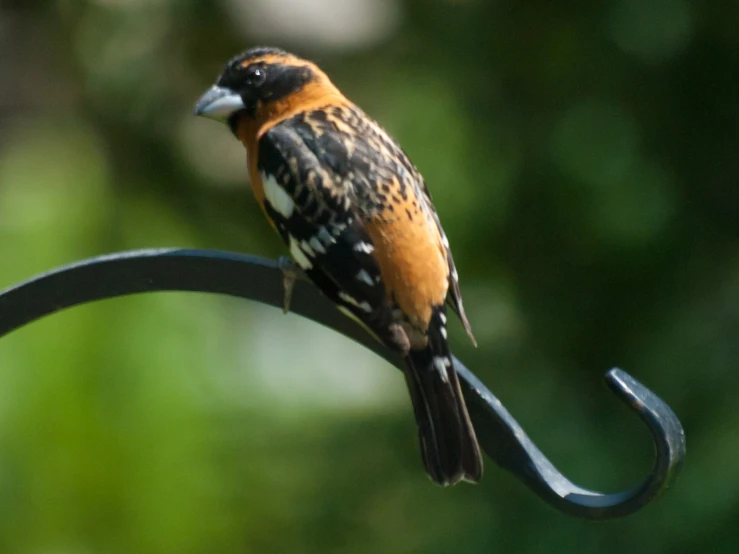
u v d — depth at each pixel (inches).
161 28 471.2
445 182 414.3
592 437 376.8
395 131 430.3
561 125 382.9
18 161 424.5
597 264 390.3
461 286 419.2
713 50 372.5
